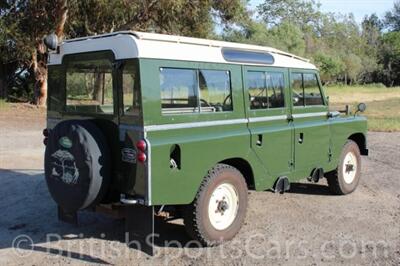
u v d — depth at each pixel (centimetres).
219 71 598
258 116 651
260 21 6406
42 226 677
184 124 550
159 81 527
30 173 1001
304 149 735
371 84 7219
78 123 539
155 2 2544
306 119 746
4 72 3158
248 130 632
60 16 2500
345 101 4106
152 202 512
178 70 548
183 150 541
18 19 2477
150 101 517
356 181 877
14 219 706
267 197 830
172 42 552
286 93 705
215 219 591
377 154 1298
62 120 619
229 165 616
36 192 850
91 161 518
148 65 518
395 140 1580
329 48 7481
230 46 622
